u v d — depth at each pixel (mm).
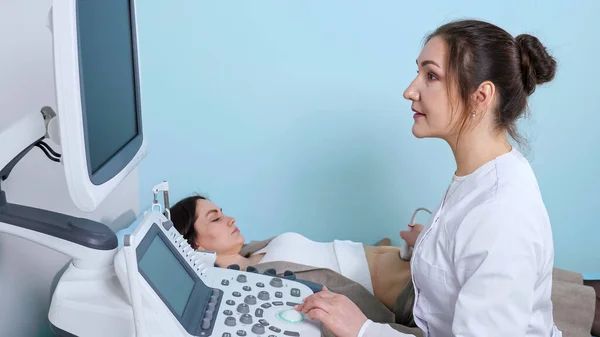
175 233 1066
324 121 1968
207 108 1931
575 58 1965
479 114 1040
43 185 1246
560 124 2018
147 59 1874
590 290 1569
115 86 974
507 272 944
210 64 1895
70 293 891
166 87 1902
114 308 865
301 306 1050
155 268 917
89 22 819
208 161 1977
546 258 1014
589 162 2057
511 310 945
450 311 1085
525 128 1995
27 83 1178
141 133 1135
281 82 1927
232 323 959
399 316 1570
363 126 1977
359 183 2023
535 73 1050
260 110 1945
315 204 2041
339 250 1725
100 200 821
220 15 1857
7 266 1148
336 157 2000
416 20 1903
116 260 851
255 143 1973
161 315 867
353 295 1541
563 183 2074
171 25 1854
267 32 1882
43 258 1285
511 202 985
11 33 1124
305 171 2008
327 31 1895
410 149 1997
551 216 2107
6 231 911
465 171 1093
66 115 731
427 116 1076
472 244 985
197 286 1035
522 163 1064
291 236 1761
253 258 1752
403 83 1948
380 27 1901
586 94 1995
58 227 909
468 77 1005
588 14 1930
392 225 2066
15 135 859
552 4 1920
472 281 966
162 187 1072
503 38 1023
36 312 1270
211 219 1711
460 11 1912
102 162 879
